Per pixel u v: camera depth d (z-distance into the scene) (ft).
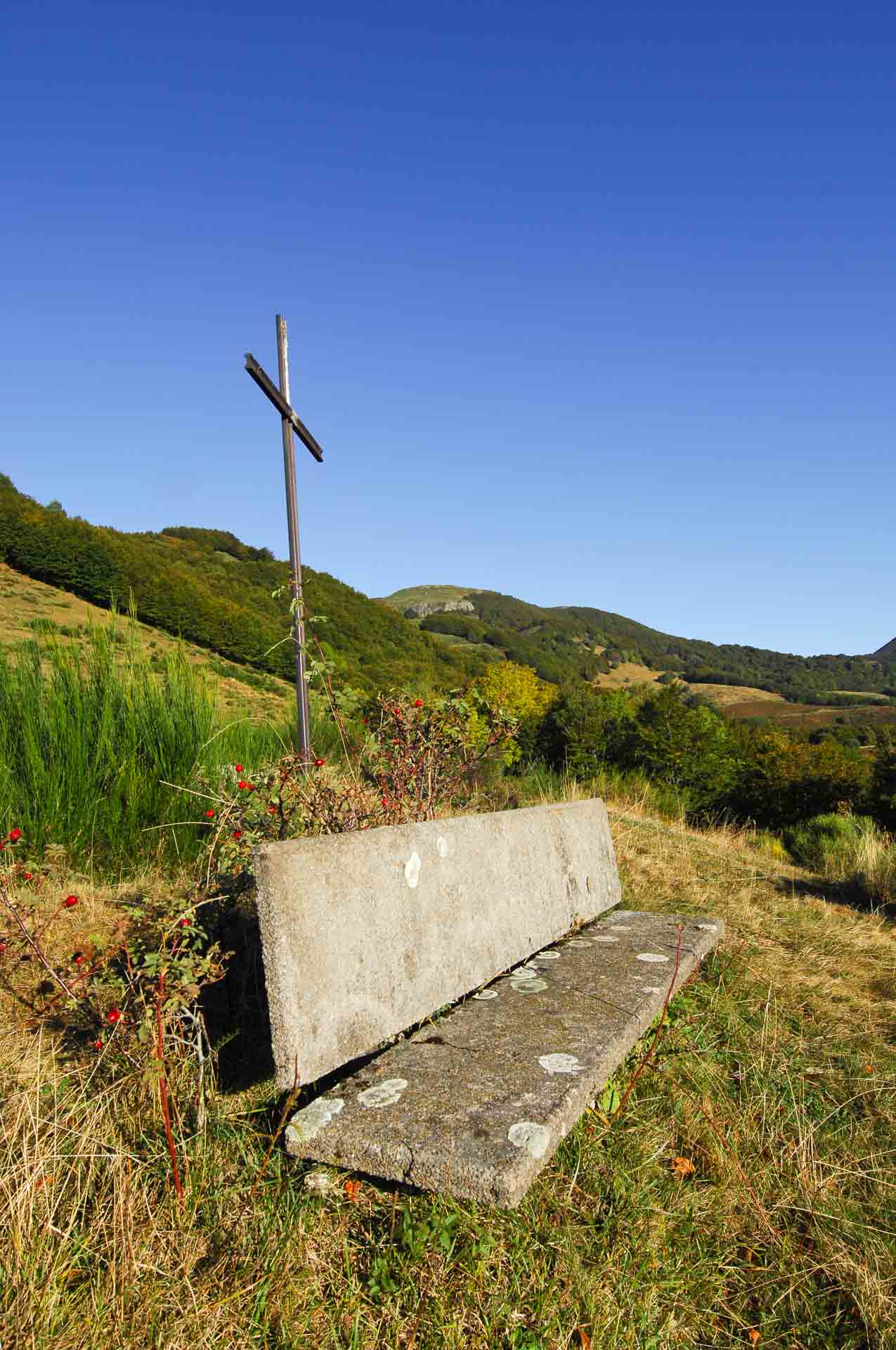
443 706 13.29
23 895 10.94
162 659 17.03
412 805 12.50
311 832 10.52
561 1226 6.45
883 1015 12.28
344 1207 6.37
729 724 64.34
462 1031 8.38
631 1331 5.63
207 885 9.21
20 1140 6.46
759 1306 6.30
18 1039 8.17
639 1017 8.82
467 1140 6.06
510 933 10.53
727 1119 8.54
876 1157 8.36
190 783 14.24
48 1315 5.03
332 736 19.13
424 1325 5.43
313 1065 6.73
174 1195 6.22
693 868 21.34
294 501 12.69
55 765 13.60
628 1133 7.85
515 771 35.06
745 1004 11.76
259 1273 5.65
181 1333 5.09
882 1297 6.31
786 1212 7.35
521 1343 5.36
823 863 28.73
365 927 7.72
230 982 9.03
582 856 13.60
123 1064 7.70
